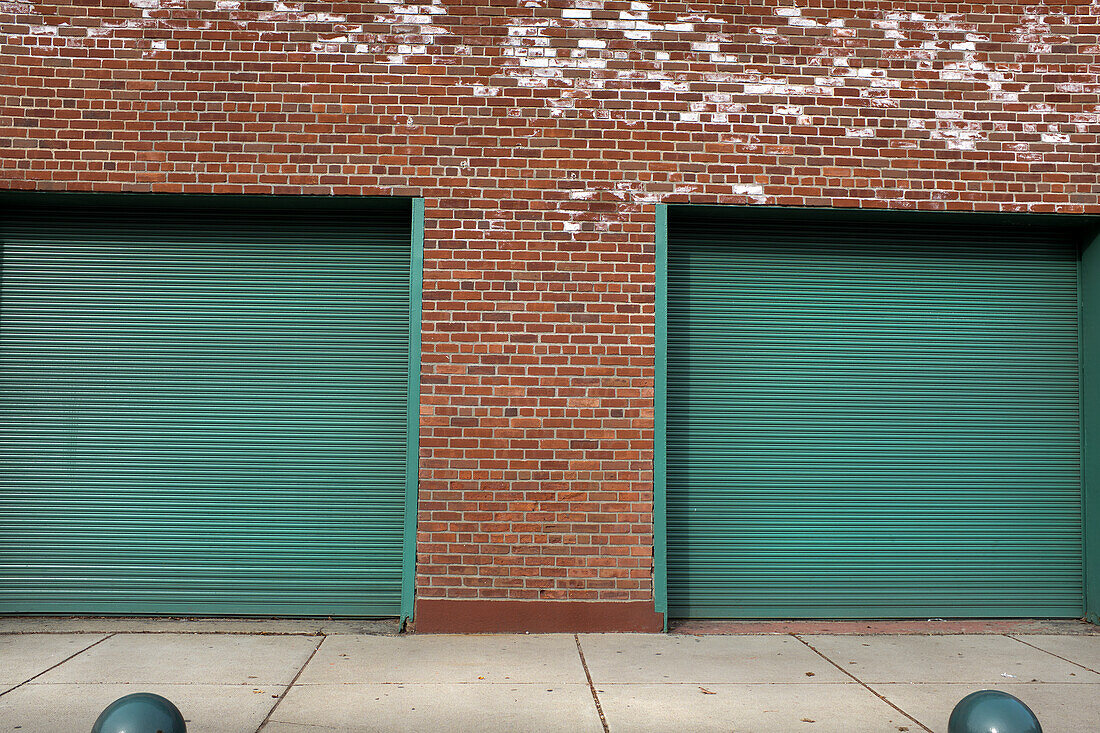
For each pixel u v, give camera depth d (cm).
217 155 698
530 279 702
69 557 720
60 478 722
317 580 728
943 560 755
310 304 740
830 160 721
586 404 698
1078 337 770
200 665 586
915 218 746
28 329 726
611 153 712
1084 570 760
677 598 738
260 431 733
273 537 729
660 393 701
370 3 710
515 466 692
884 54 729
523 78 712
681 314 749
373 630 689
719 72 721
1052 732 473
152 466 727
